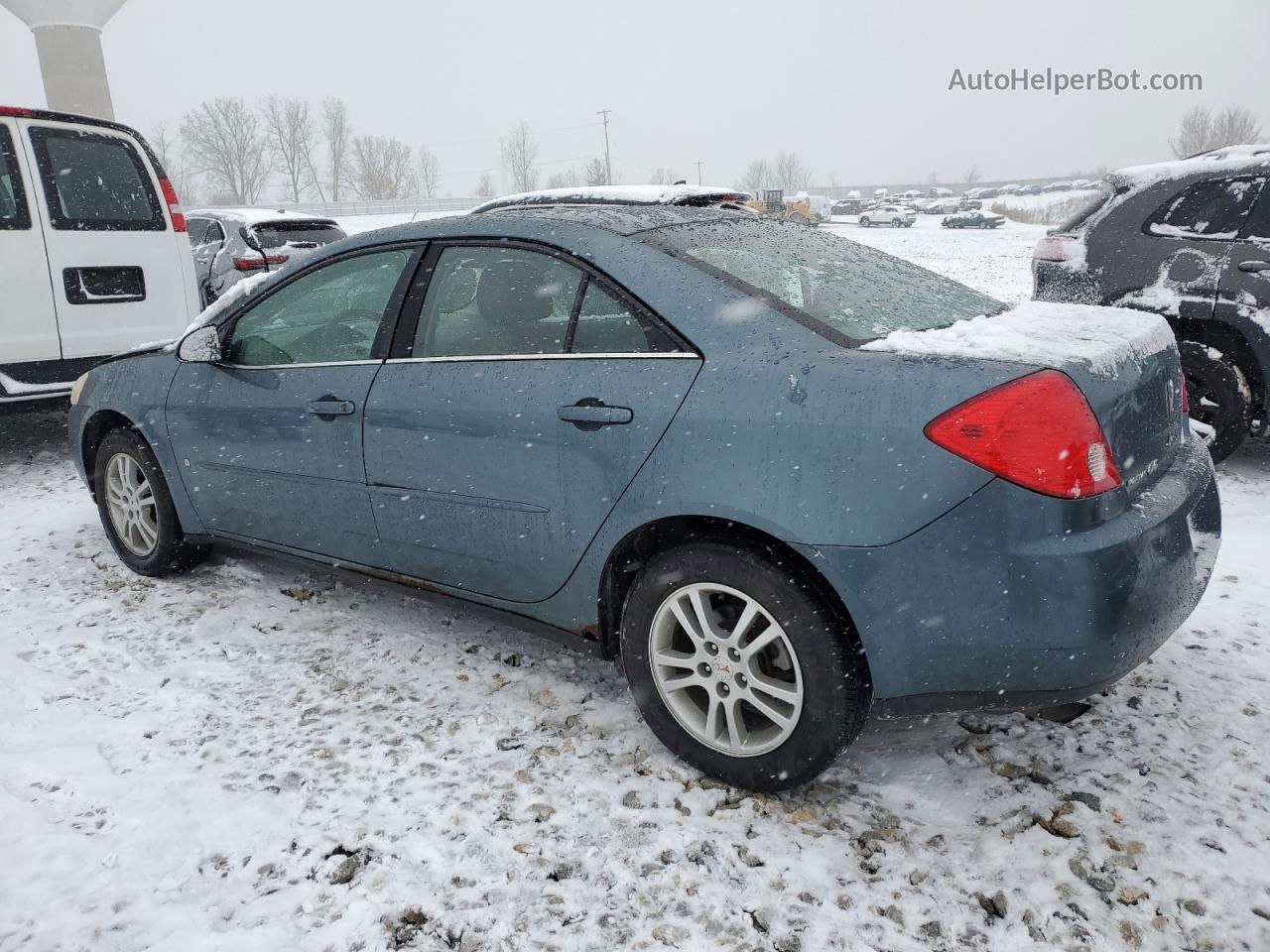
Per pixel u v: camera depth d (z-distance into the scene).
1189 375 4.96
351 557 3.22
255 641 3.36
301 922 2.00
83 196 5.58
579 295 2.58
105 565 4.12
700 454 2.27
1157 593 2.09
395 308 2.99
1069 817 2.26
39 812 2.36
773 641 2.30
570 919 2.00
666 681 2.48
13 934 1.97
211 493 3.59
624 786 2.45
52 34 24.33
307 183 96.94
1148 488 2.25
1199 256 4.86
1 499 5.26
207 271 9.95
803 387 2.17
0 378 5.30
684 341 2.38
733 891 2.07
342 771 2.54
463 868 2.15
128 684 3.03
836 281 2.68
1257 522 4.26
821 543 2.12
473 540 2.80
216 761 2.59
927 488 2.02
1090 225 5.26
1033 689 2.06
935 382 2.06
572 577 2.61
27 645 3.32
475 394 2.71
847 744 2.26
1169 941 1.90
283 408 3.23
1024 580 1.99
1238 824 2.22
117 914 2.02
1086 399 2.03
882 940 1.93
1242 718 2.66
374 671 3.12
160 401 3.68
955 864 2.13
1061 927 1.95
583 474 2.49
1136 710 2.72
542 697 2.93
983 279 16.30
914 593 2.06
